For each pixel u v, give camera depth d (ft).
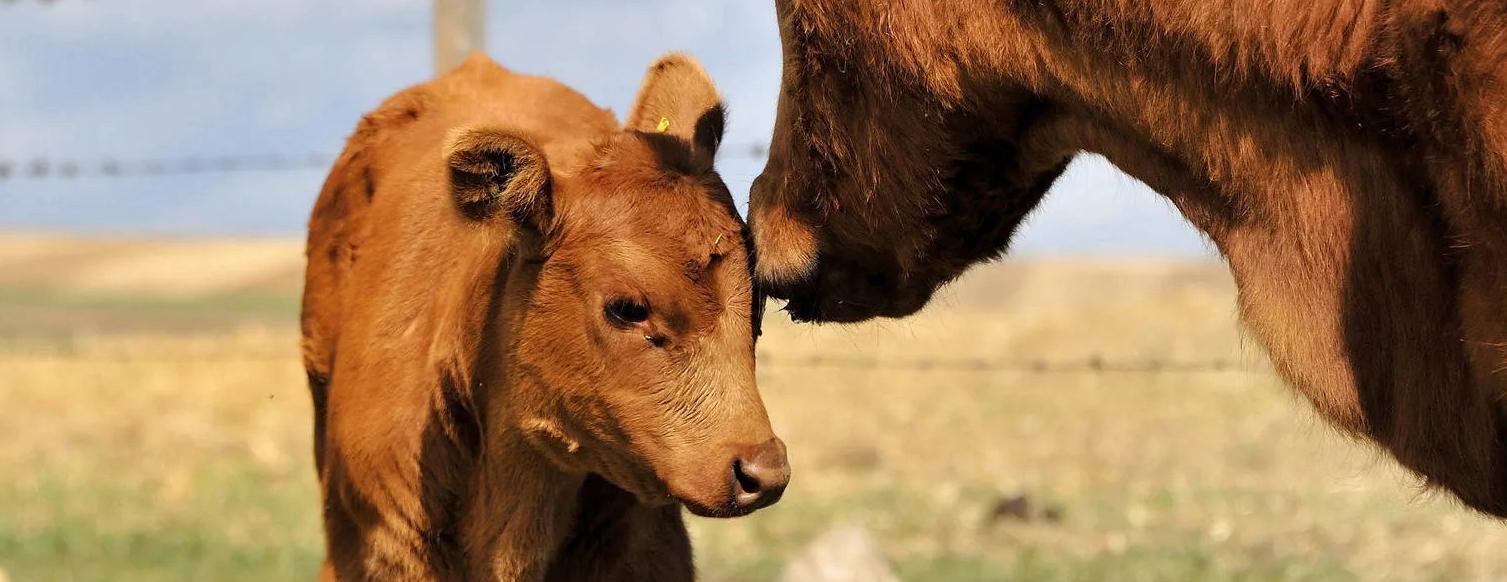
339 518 17.47
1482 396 13.12
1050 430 54.49
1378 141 13.00
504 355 15.87
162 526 37.24
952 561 32.48
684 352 14.89
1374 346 13.55
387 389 16.96
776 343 73.82
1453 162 12.29
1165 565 31.19
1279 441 49.83
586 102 19.94
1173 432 52.95
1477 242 12.33
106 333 105.60
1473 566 30.83
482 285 16.22
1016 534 35.99
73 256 265.75
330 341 18.99
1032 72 14.11
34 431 53.57
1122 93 13.79
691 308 14.89
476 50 27.61
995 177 15.40
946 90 14.49
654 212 15.14
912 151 14.99
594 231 15.16
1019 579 30.30
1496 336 12.49
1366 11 12.59
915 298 16.57
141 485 43.70
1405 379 13.52
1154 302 83.30
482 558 16.52
